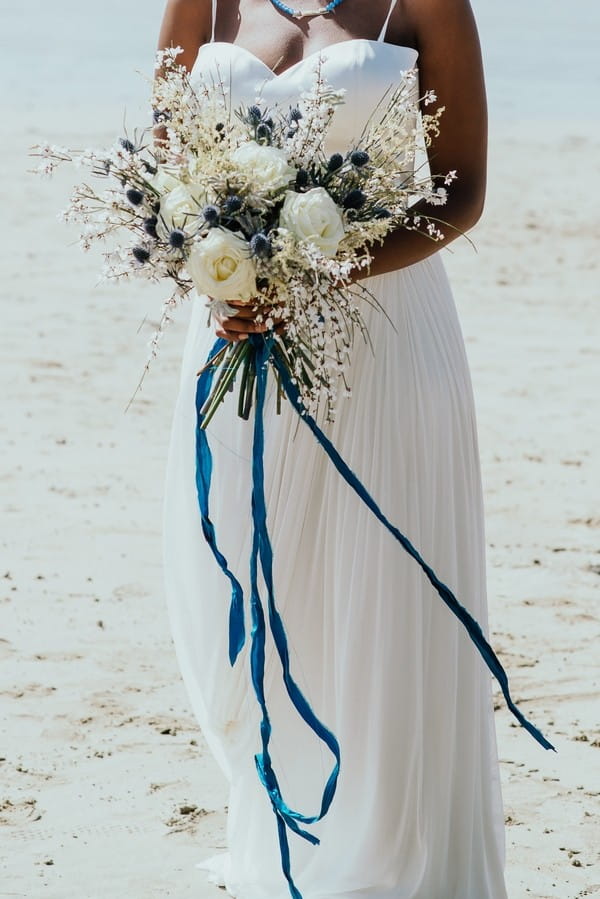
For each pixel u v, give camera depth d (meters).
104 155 3.73
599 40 41.59
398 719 3.97
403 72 3.81
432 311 4.09
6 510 8.02
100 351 11.73
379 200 3.74
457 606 3.92
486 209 18.73
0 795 4.88
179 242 3.56
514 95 31.12
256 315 3.77
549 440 9.76
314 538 4.08
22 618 6.52
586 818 4.81
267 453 4.06
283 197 3.62
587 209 18.84
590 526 8.07
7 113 24.77
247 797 4.26
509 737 5.47
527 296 14.36
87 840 4.59
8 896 4.20
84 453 9.12
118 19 42.56
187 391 4.30
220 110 3.77
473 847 4.12
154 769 5.12
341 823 4.08
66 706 5.61
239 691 4.20
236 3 4.31
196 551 4.26
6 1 46.97
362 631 3.96
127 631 6.42
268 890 4.20
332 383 3.96
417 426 3.97
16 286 13.92
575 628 6.58
